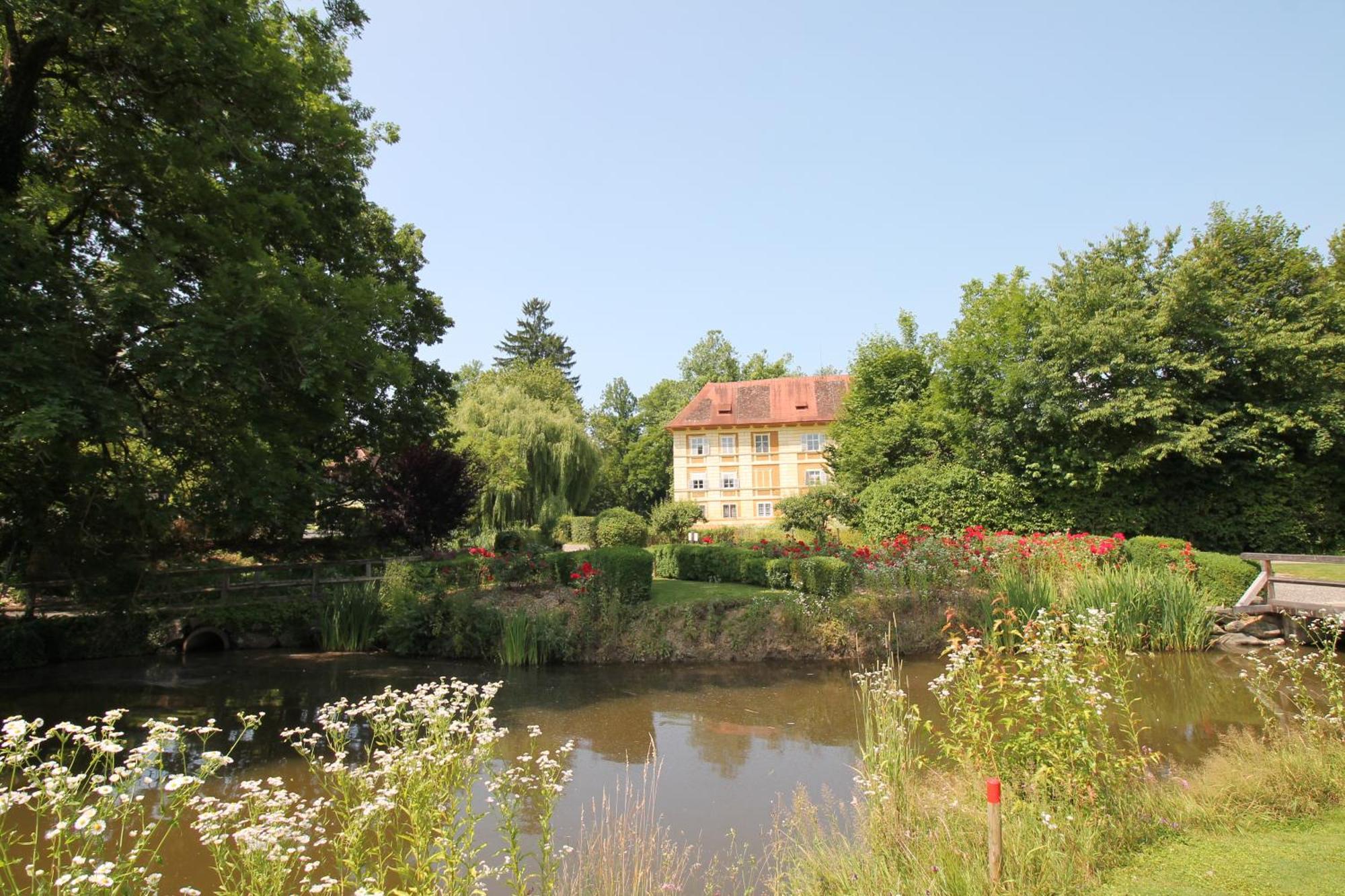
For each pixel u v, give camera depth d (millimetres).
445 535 18969
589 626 12078
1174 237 21406
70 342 8648
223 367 9312
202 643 13383
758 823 5457
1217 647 12039
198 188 10625
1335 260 24891
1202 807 4691
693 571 16422
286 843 3521
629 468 61000
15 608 13078
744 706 9141
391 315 11867
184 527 15562
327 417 11398
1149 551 14094
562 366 68062
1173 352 18781
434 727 3764
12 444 8984
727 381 64750
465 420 32656
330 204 14500
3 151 9664
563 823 5426
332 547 18281
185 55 9656
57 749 7473
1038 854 3912
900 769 4910
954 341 22422
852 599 12734
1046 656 5180
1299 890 3520
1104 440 19141
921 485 19391
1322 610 11375
